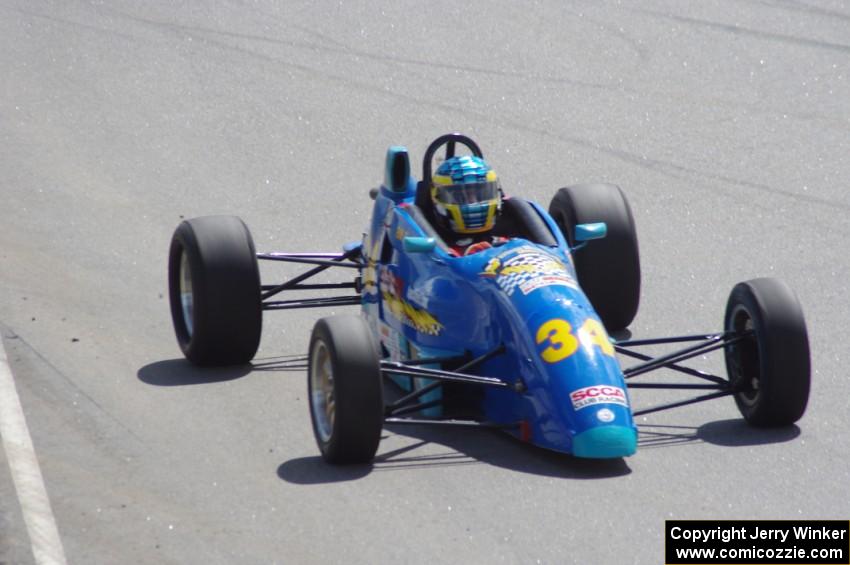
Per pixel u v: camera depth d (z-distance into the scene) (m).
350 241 45.44
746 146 53.44
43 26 65.25
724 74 60.62
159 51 62.53
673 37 64.62
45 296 39.81
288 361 36.00
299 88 58.91
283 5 68.56
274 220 46.97
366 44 63.88
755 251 44.09
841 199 48.53
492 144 53.56
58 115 56.09
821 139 53.97
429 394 31.38
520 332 29.22
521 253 30.77
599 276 36.53
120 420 31.64
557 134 54.62
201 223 34.75
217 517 26.77
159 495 27.77
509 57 62.56
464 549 25.30
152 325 38.16
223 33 64.88
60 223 46.00
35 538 25.89
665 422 31.72
